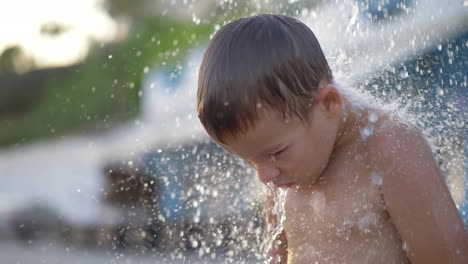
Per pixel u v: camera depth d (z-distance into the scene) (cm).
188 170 361
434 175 160
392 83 214
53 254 677
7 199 884
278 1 360
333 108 162
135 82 1094
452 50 243
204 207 308
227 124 156
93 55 1716
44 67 2131
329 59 221
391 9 253
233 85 154
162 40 1112
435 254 160
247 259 254
